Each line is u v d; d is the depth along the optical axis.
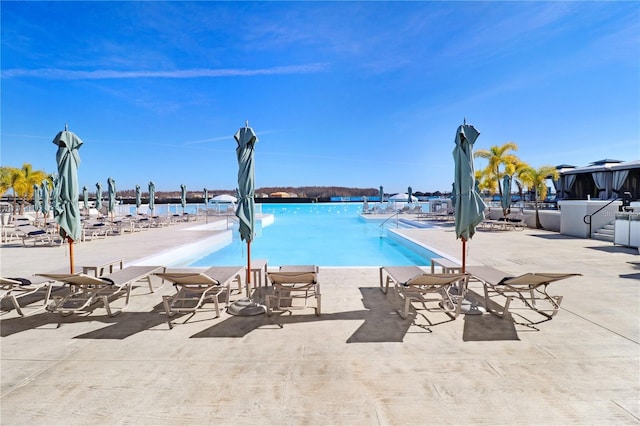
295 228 19.88
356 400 2.48
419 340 3.56
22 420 2.26
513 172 24.33
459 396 2.52
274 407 2.40
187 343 3.51
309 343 3.50
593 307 4.53
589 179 25.11
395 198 29.11
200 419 2.27
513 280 4.05
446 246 10.09
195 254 11.42
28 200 33.12
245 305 4.49
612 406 2.39
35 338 3.66
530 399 2.47
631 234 9.26
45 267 7.50
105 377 2.83
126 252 9.54
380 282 5.55
